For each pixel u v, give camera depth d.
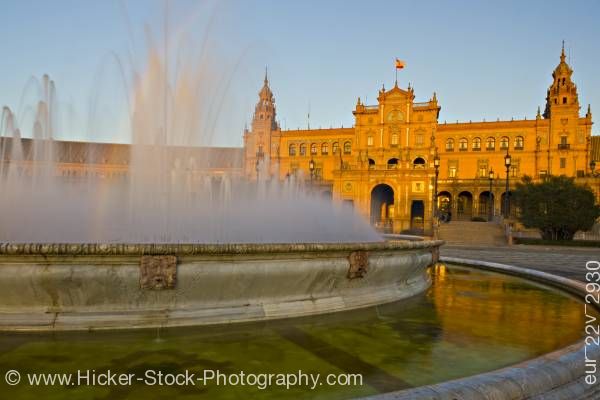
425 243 8.70
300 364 4.61
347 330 6.00
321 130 97.88
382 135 87.00
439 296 9.02
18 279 5.18
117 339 5.24
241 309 6.05
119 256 5.33
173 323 5.62
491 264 14.55
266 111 101.06
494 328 6.39
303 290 6.56
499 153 87.62
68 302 5.46
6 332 5.25
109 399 3.69
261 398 3.78
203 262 5.66
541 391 3.86
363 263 6.99
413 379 4.29
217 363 4.58
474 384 3.63
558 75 85.50
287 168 99.44
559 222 43.16
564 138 83.44
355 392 3.94
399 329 6.18
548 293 9.74
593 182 70.06
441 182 82.56
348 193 75.00
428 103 85.12
